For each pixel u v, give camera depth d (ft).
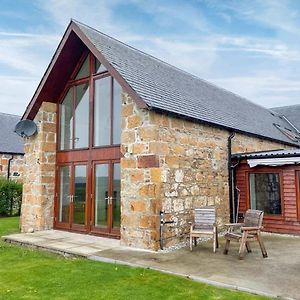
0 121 73.77
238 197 40.09
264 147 49.70
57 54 36.14
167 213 28.86
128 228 29.07
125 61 34.42
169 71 45.39
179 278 20.31
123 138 30.32
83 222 35.60
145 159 28.58
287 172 37.11
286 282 19.34
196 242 30.55
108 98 34.73
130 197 29.25
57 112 40.34
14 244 32.07
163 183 28.76
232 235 26.21
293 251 27.63
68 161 38.17
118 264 23.68
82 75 38.29
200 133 34.45
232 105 54.24
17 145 69.97
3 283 19.76
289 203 36.81
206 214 29.81
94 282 19.69
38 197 38.37
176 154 30.71
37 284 19.52
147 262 23.80
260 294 17.56
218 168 37.09
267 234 36.83
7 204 58.08
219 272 21.40
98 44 33.60
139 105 27.71
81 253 26.37
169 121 30.32
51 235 34.53
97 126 35.60
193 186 32.68
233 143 40.60
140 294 17.70
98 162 34.63
